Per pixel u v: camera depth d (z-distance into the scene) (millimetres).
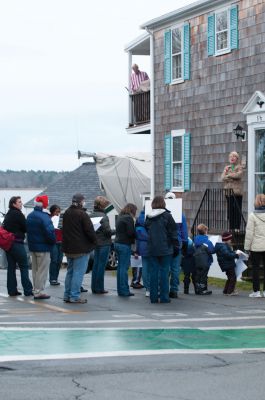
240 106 23438
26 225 16547
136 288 19062
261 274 20188
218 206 24094
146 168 31406
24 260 16984
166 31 26984
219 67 24375
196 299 16656
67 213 15789
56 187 48500
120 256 17125
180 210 17000
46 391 8336
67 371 9258
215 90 24562
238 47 23547
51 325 12555
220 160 24359
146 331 12023
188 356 10156
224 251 17328
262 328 12445
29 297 16875
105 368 9430
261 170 22328
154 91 27812
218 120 24438
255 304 15797
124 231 17031
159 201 15922
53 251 19391
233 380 8891
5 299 16516
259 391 8398
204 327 12492
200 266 17484
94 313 14250
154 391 8375
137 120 29797
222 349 10641
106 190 31234
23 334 11664
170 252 15820
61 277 22266
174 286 16875
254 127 22422
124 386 8586
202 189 25188
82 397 8102
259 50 22688
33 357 9977
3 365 9523
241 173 22406
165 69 27062
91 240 15805
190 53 25781
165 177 27125
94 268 17531
